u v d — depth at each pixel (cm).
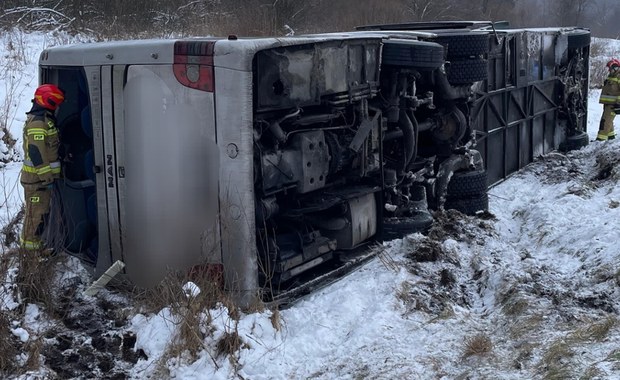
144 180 591
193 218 572
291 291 596
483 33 829
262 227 588
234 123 542
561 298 569
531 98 1128
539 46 1144
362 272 663
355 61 649
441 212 802
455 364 485
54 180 683
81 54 625
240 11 1973
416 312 579
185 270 580
